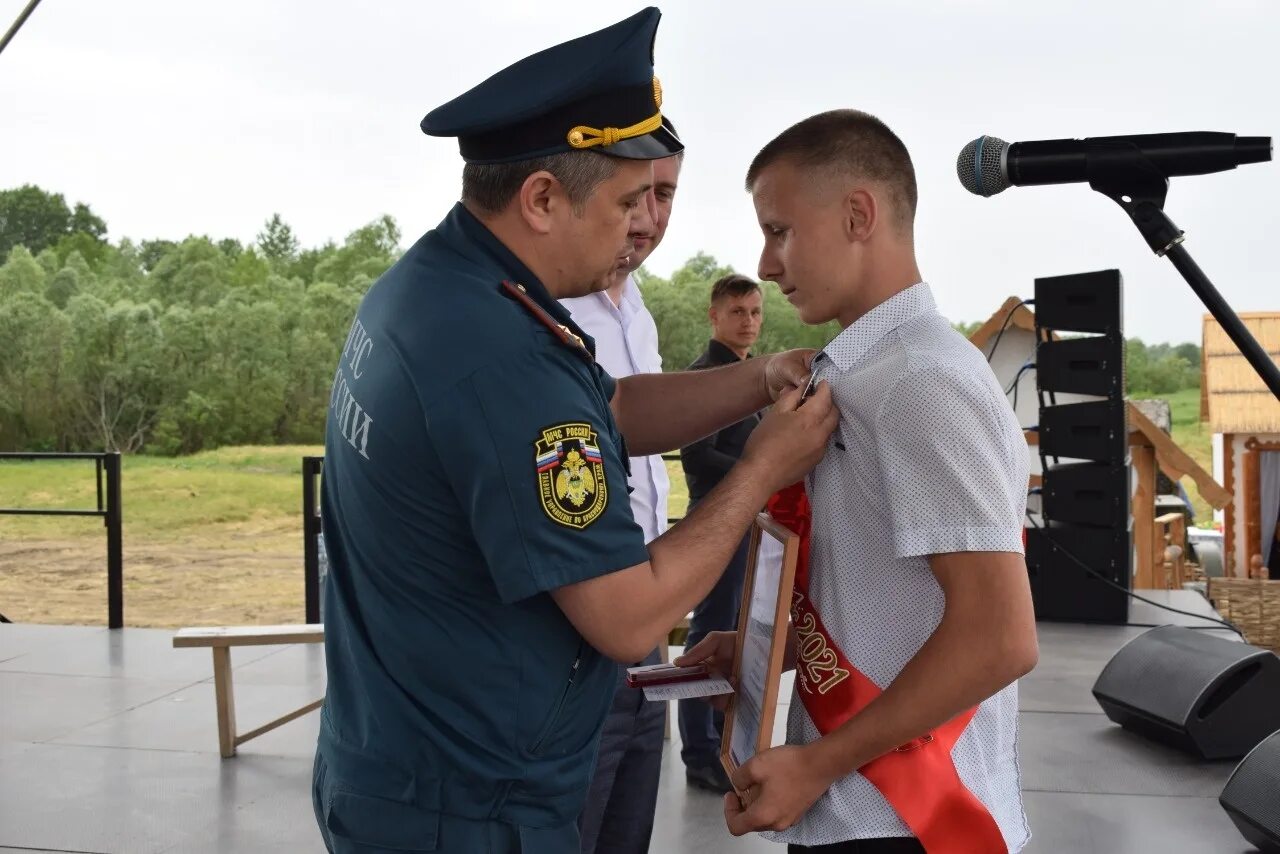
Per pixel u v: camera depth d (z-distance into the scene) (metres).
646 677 1.80
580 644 1.53
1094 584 6.10
